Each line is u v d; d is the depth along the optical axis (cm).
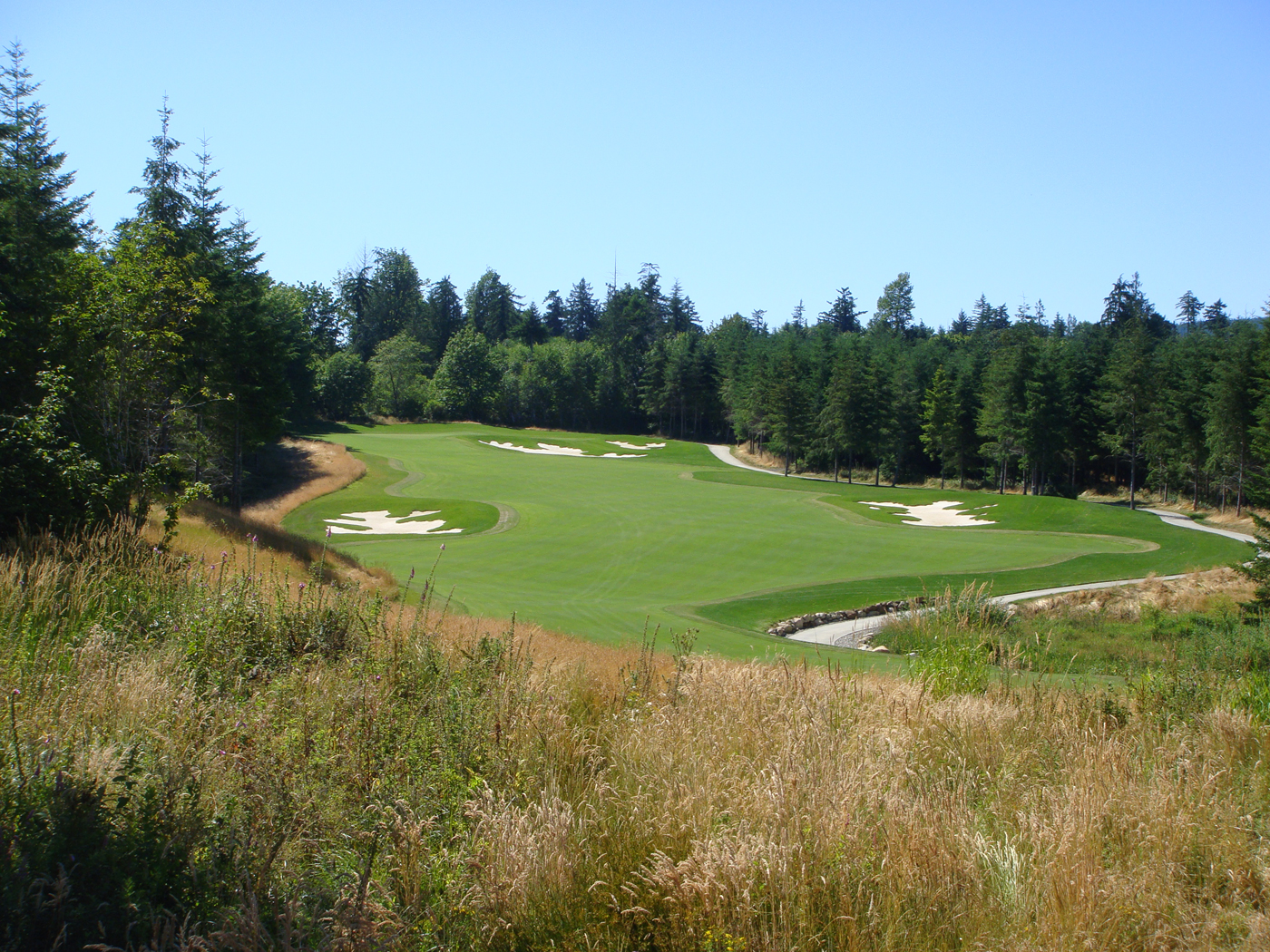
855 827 386
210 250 3653
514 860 349
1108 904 352
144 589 731
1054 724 595
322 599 733
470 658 623
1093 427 7631
